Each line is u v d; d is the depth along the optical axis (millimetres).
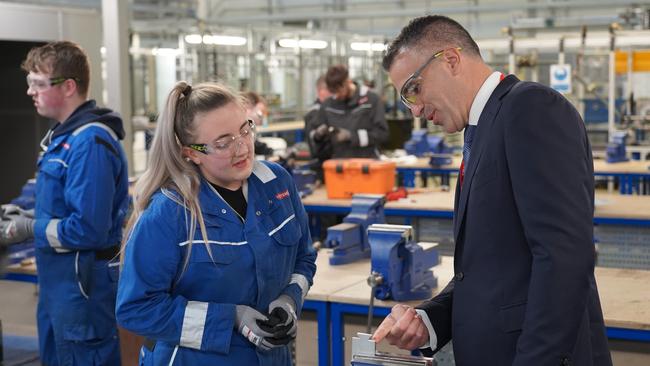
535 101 1621
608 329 2459
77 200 2863
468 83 1758
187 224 1907
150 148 2002
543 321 1559
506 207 1666
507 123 1643
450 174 7793
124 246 1940
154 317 1869
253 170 2053
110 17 6027
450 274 3082
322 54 12164
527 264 1666
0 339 3590
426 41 1765
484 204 1685
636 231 4684
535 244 1590
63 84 2973
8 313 5047
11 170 4859
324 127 6020
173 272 1908
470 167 1727
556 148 1590
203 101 1916
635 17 10070
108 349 3090
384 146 8555
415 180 7773
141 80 8523
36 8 4852
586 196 1603
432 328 1905
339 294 2836
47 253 3006
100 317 3043
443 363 2885
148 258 1879
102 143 2904
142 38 8789
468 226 1724
